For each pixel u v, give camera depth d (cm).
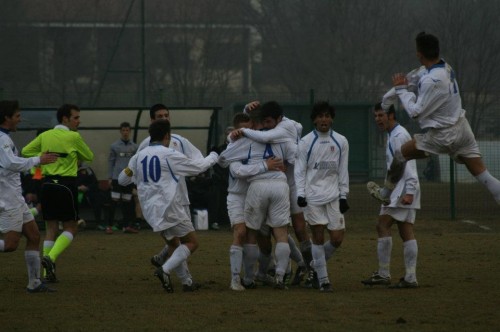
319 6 16125
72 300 3712
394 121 3869
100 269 4809
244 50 17312
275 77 17262
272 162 3869
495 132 9556
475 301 3556
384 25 15788
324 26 16075
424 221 7625
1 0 16462
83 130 7331
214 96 14075
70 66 16825
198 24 17288
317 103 3812
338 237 3866
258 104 4059
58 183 4391
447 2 14250
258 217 3916
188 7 17375
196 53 17275
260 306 3497
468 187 10750
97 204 7000
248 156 3903
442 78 3447
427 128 3512
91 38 17112
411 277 3969
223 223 7256
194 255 5384
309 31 16275
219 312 3372
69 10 17150
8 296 3844
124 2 17550
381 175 12162
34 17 16675
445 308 3400
